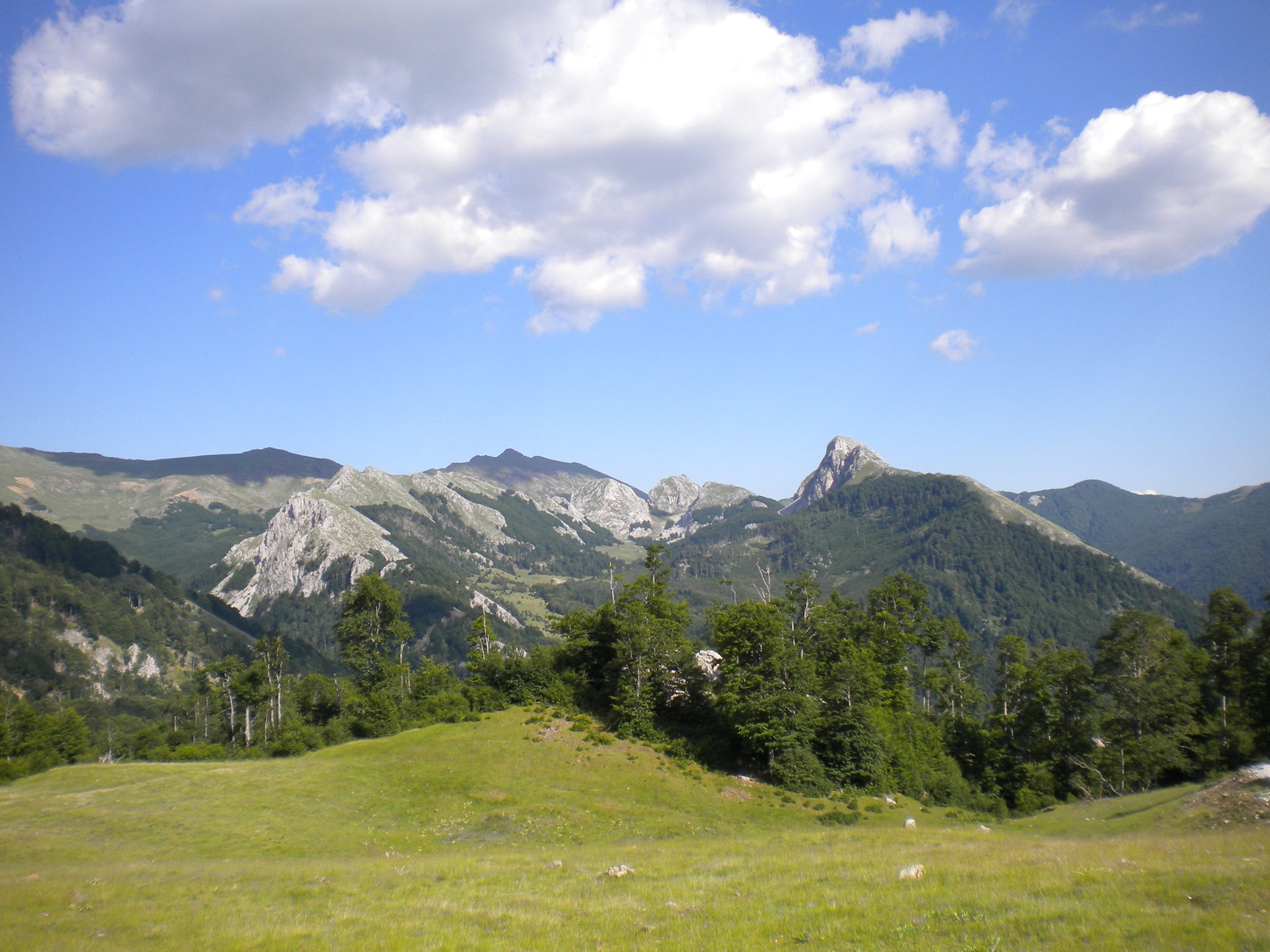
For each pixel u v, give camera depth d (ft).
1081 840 113.91
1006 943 59.72
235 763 231.09
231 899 88.74
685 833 176.35
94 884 96.53
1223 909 61.87
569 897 90.07
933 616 346.13
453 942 70.49
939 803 246.06
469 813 181.57
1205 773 245.45
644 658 256.52
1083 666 290.76
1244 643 266.57
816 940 66.28
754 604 255.70
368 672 361.71
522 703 291.58
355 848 153.07
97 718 582.35
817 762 228.22
